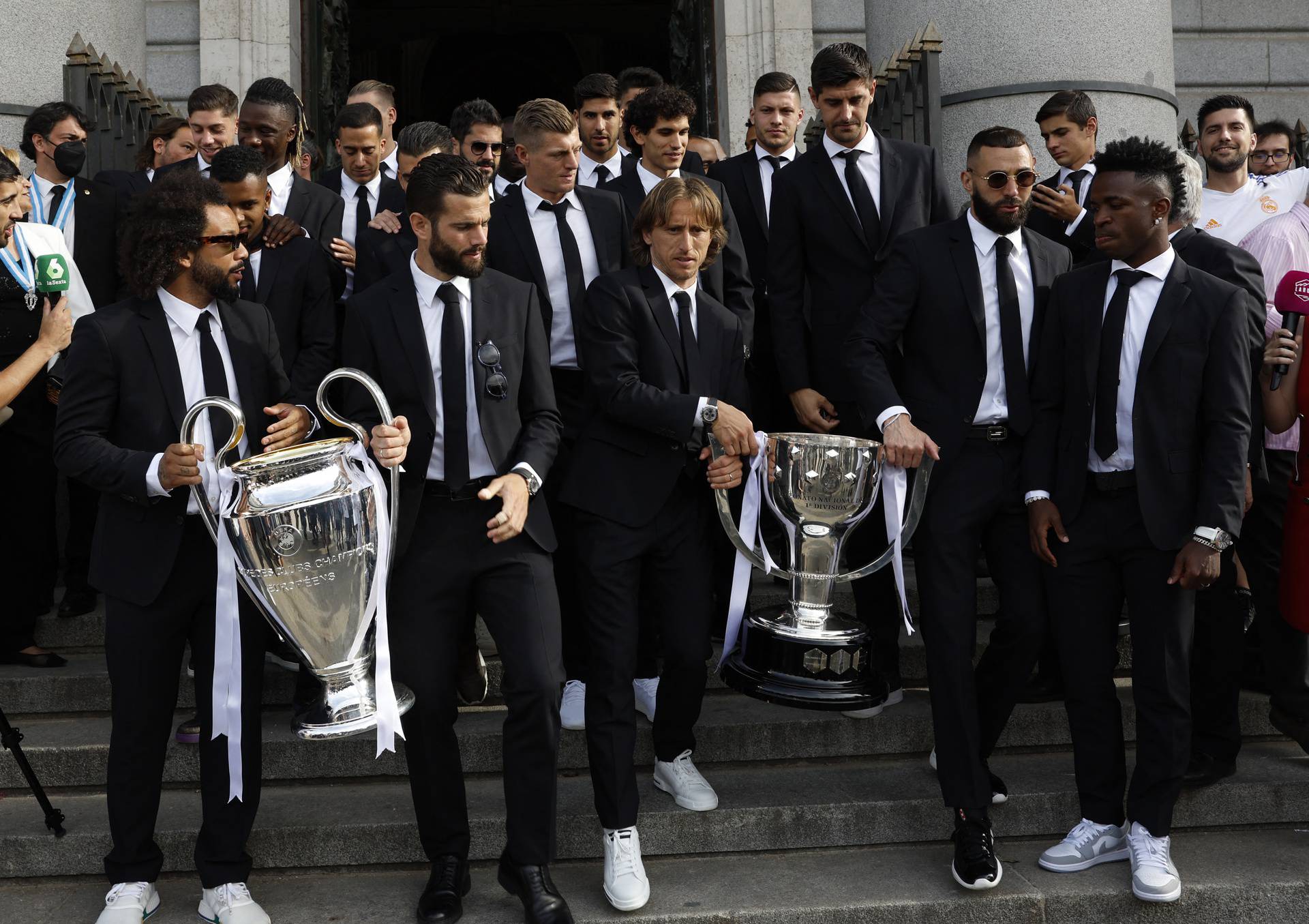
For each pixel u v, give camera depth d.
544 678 3.09
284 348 3.92
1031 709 4.09
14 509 4.30
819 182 4.16
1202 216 4.84
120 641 3.08
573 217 4.08
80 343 3.08
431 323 3.24
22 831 3.49
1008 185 3.50
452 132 4.92
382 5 15.93
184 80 7.91
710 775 3.90
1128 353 3.43
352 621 2.93
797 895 3.30
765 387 4.70
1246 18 8.23
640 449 3.40
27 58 5.96
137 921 3.10
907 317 3.63
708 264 3.60
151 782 3.15
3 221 3.62
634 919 3.16
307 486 2.85
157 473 2.92
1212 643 3.74
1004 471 3.53
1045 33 5.66
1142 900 3.29
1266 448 4.03
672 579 3.43
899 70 5.62
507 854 3.15
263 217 3.80
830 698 3.16
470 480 3.19
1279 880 3.36
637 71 5.61
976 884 3.26
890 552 3.43
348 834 3.48
